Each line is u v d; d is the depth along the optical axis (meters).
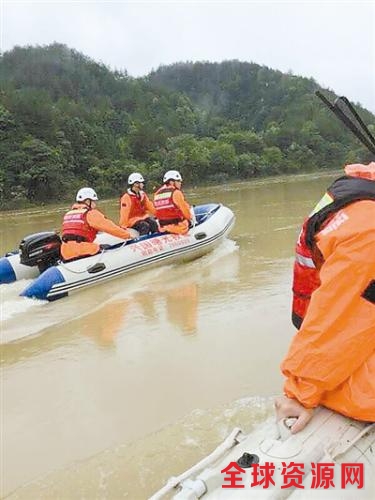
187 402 3.56
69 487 2.76
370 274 1.50
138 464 2.90
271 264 7.35
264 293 5.95
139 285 6.88
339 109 1.74
